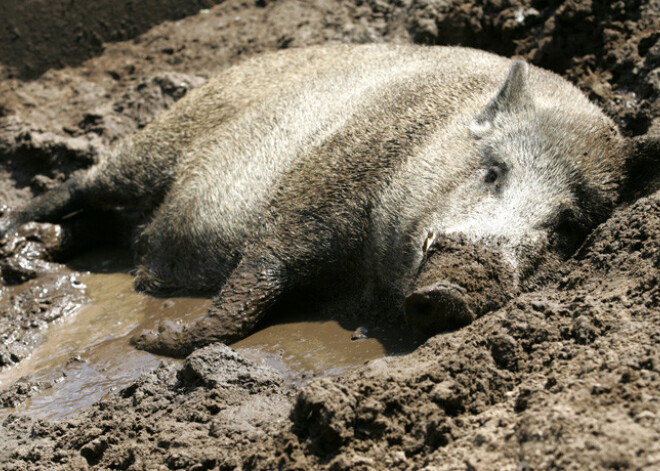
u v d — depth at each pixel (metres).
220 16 26.98
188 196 16.27
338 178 14.10
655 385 7.75
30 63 27.62
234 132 16.58
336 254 13.85
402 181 13.43
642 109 17.09
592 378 8.18
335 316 13.89
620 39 19.16
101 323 15.57
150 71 25.27
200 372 11.23
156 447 9.85
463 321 10.70
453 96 14.74
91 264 18.70
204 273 15.83
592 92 18.23
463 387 9.22
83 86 24.94
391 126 14.39
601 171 12.49
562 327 9.75
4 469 10.32
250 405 10.47
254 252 14.28
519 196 12.23
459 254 11.16
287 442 8.70
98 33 27.58
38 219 19.27
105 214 19.59
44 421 11.52
